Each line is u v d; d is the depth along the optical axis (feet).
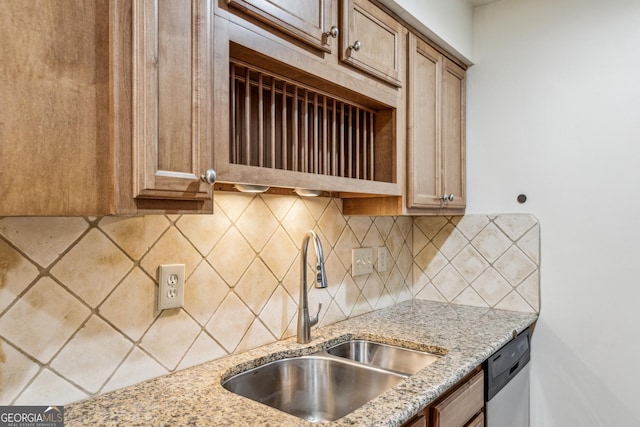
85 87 2.26
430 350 4.61
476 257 6.77
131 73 2.41
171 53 2.60
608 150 5.76
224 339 4.10
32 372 2.86
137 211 2.46
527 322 5.72
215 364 3.90
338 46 4.10
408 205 5.27
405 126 5.21
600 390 5.78
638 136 5.55
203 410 2.98
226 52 2.99
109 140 2.35
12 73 2.01
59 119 2.16
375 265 6.40
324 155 4.34
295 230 4.95
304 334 4.65
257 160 4.11
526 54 6.40
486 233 6.68
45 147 2.12
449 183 6.30
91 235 3.16
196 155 2.72
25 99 2.05
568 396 5.99
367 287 6.24
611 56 5.76
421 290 7.30
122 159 2.38
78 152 2.23
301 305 4.66
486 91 6.74
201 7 2.77
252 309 4.40
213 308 4.01
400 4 4.88
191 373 3.67
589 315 5.86
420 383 3.49
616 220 5.69
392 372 3.97
